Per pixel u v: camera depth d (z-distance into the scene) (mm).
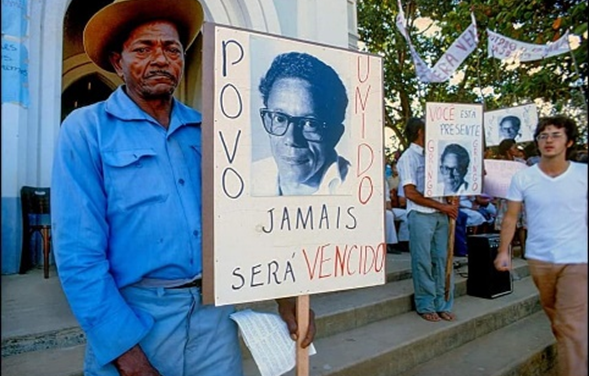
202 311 1476
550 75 2289
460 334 3488
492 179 3279
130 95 1493
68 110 7887
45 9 4008
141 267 1364
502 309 3977
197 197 1479
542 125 1416
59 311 2738
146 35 1440
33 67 3936
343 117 1649
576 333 1244
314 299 3627
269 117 1513
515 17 2826
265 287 1477
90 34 1488
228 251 1423
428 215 3531
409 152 3541
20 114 3795
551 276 1341
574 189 1301
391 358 2926
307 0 5504
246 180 1464
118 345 1265
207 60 1433
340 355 2832
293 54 1569
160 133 1469
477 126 3301
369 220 1684
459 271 5016
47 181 3996
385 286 4133
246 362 2701
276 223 1506
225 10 4957
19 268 3783
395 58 10078
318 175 1586
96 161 1351
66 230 1266
